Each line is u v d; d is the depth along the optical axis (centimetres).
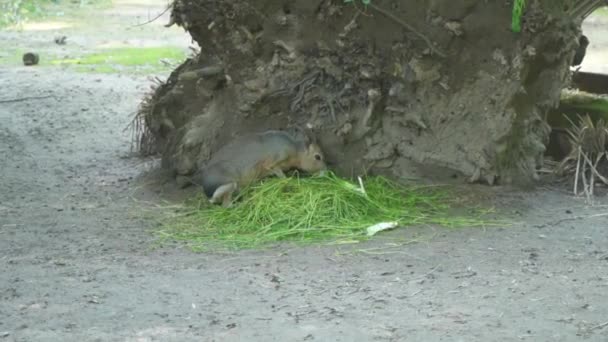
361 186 904
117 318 637
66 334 607
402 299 668
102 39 2294
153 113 1132
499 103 962
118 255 790
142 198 978
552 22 947
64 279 723
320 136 988
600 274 720
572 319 625
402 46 964
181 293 687
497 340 588
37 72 1794
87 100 1512
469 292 681
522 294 675
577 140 1011
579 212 905
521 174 993
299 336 598
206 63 1053
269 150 929
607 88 1288
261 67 1005
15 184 1038
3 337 602
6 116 1379
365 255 778
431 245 802
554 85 1000
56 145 1224
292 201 884
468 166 974
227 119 1020
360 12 957
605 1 998
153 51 2089
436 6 941
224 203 907
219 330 611
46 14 2583
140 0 3098
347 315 636
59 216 913
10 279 724
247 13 981
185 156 1007
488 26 945
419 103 981
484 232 838
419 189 958
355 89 988
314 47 991
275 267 750
